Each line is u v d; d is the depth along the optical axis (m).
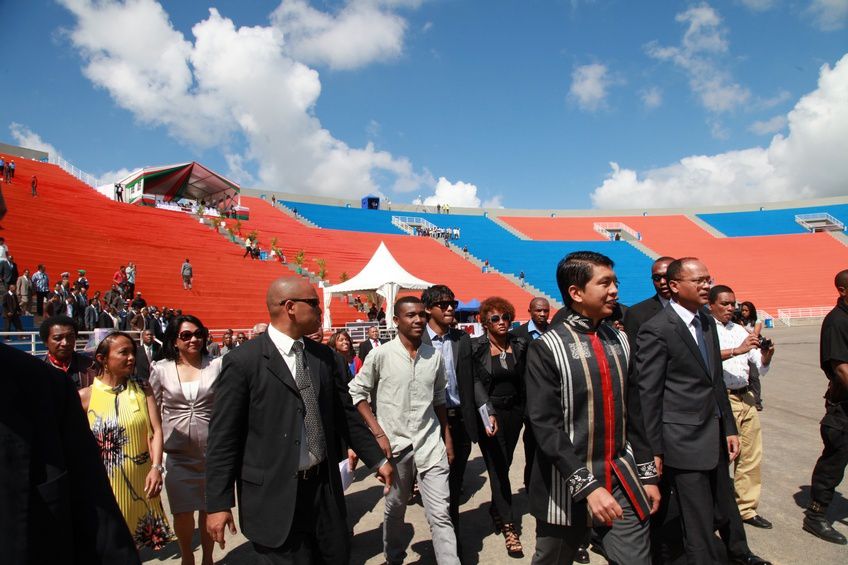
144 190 33.34
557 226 55.09
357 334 17.91
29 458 1.22
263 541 2.44
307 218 45.97
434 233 47.50
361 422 3.03
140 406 3.59
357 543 4.28
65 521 1.26
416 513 4.99
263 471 2.54
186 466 3.68
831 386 4.14
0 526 1.14
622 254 45.56
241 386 2.60
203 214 30.50
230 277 22.08
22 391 1.27
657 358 3.14
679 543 3.21
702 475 3.05
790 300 33.66
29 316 12.23
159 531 3.57
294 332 2.75
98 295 13.60
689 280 3.30
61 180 29.36
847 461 3.95
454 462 4.29
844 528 4.20
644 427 2.72
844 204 53.47
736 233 51.34
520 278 36.59
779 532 4.14
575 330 2.71
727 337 4.51
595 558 3.91
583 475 2.37
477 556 3.96
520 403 4.35
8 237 17.98
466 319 23.02
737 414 4.31
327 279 26.23
